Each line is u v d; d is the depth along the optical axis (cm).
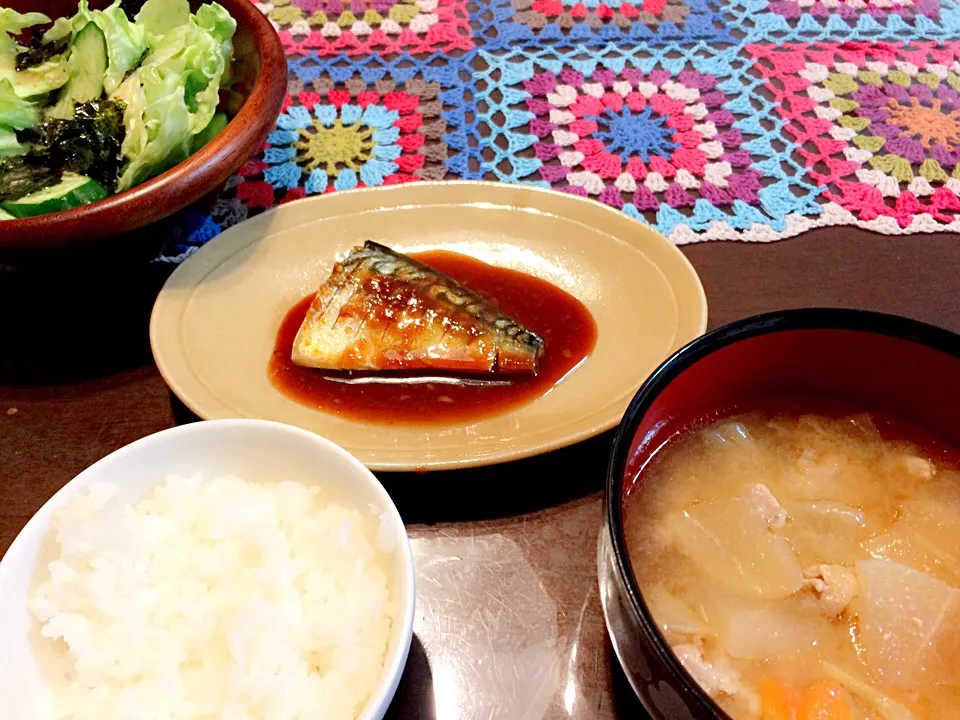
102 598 24
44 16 42
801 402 27
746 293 37
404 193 40
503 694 25
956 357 24
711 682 22
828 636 23
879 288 37
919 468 25
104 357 35
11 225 30
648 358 34
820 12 53
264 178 42
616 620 21
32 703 23
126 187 37
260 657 23
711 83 48
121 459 26
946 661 22
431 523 29
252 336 36
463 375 35
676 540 24
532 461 31
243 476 27
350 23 52
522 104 47
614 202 41
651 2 54
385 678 21
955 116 46
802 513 25
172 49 39
